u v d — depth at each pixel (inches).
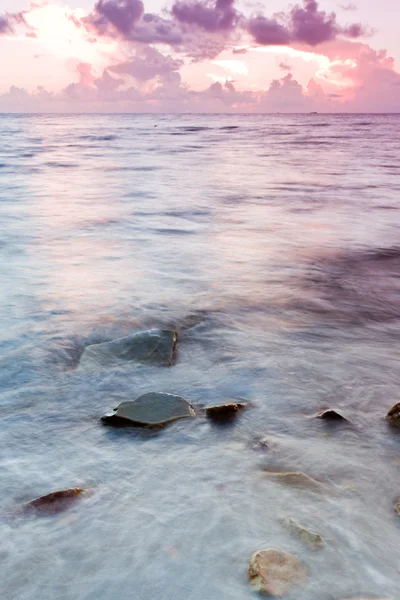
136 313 177.3
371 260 263.3
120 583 63.2
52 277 220.4
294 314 183.0
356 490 83.5
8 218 366.3
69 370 133.6
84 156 977.5
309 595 61.1
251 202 454.0
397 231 336.5
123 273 229.0
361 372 134.7
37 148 1212.5
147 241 298.4
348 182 606.9
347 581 63.4
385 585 62.9
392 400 118.7
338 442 99.2
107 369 132.3
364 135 2022.6
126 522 74.4
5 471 88.4
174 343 144.9
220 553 68.1
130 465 90.3
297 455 94.0
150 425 103.2
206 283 217.0
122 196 482.3
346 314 184.7
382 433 103.0
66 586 62.9
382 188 554.3
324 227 348.2
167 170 730.8
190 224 353.1
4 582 63.6
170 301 191.5
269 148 1256.2
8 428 103.7
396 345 156.5
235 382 127.2
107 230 328.8
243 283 218.8
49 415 109.6
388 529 73.8
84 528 73.2
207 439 99.5
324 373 133.6
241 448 96.3
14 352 143.4
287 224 357.1
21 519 75.3
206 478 85.9
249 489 82.7
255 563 64.0
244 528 72.9
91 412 111.3
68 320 169.0
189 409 109.0
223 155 1021.2
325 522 74.8
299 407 114.3
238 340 156.6
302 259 262.2
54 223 349.4
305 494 81.5
